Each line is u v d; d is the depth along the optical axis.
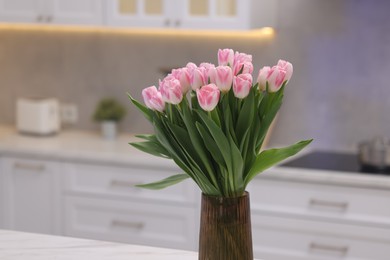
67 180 3.65
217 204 1.40
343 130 3.76
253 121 1.37
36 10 3.91
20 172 3.75
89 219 3.63
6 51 4.43
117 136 4.11
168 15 3.65
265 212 3.22
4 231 2.11
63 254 1.87
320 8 3.73
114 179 3.54
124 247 1.94
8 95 4.46
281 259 3.21
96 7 3.79
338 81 3.74
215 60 3.94
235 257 1.40
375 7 3.64
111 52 4.19
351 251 3.10
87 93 4.28
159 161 3.41
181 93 1.34
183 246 3.44
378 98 3.68
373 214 3.05
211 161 1.39
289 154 1.39
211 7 3.56
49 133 4.11
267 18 3.70
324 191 3.12
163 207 3.46
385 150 3.21
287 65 1.38
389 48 3.63
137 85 4.16
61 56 4.30
